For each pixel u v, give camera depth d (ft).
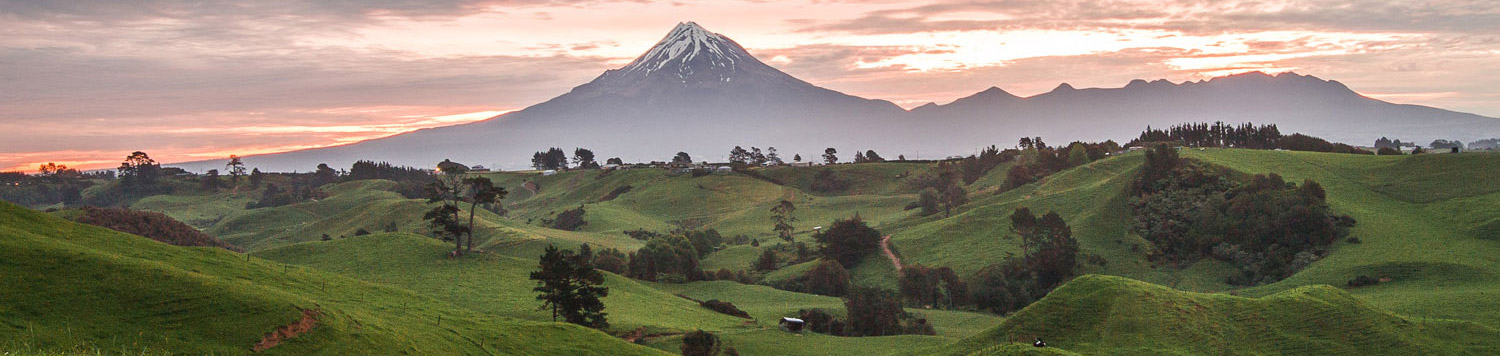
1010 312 463.83
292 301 189.98
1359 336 243.40
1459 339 244.83
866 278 563.48
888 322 369.71
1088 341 247.91
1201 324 248.73
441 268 415.03
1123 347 240.53
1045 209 646.33
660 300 403.54
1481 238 467.93
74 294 171.94
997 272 494.59
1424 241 474.49
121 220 545.44
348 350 181.27
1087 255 547.08
